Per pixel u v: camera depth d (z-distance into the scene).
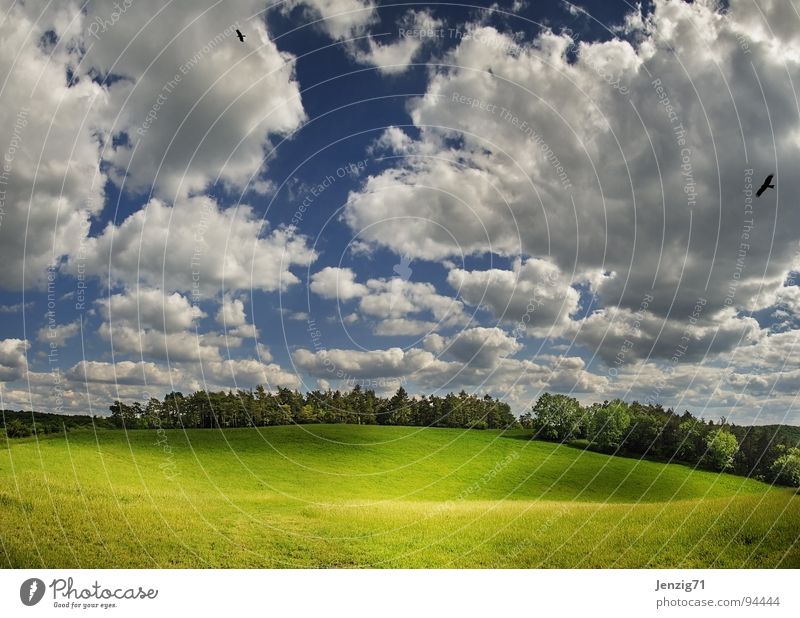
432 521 18.73
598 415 48.03
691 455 42.81
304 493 32.47
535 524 17.95
